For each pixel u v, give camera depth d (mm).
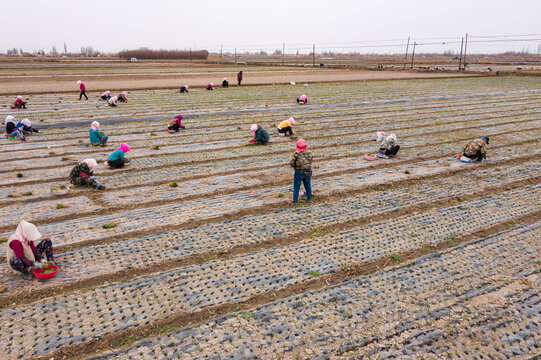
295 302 5633
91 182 10508
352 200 9672
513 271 6418
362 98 29562
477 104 27016
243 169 12352
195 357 4594
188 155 13953
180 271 6438
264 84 39688
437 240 7582
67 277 6301
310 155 9078
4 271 6449
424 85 40219
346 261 6816
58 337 4953
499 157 13578
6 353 4668
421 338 4926
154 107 24531
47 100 26828
